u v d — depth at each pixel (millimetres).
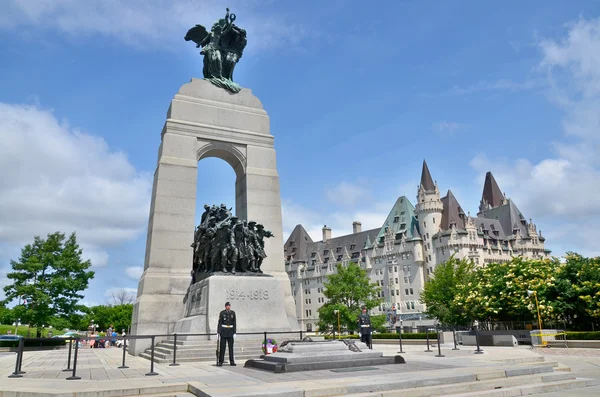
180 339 19797
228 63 31297
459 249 100312
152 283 24172
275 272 26969
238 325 20484
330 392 9367
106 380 11562
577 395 10141
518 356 16516
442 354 18062
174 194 26219
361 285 73000
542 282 37906
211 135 28297
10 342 36750
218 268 22234
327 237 130875
